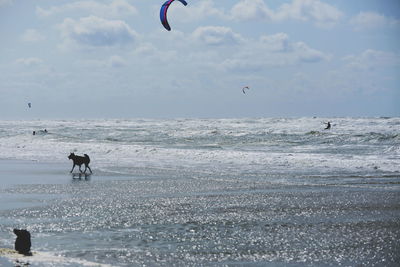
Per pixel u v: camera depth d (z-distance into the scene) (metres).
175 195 16.69
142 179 21.16
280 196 16.38
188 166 26.50
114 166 27.03
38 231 11.30
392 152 34.06
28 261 8.68
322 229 11.49
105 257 9.09
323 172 23.28
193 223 12.20
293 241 10.38
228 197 16.19
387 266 8.58
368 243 10.14
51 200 15.68
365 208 14.12
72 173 23.75
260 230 11.43
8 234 10.97
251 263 8.80
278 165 26.20
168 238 10.63
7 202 15.38
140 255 9.25
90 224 12.05
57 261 8.70
